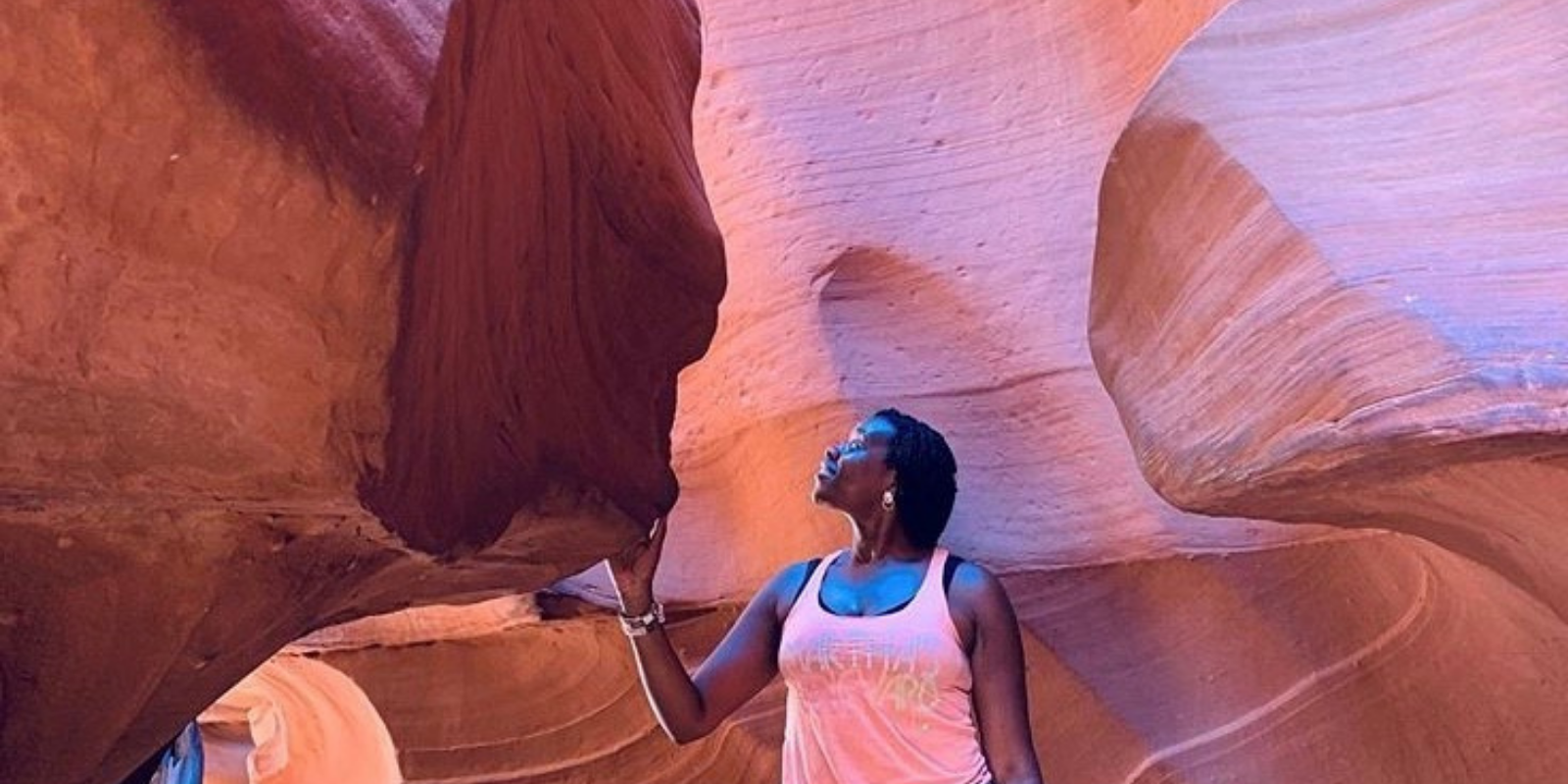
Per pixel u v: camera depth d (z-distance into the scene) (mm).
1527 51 1807
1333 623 2809
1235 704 2873
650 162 1949
